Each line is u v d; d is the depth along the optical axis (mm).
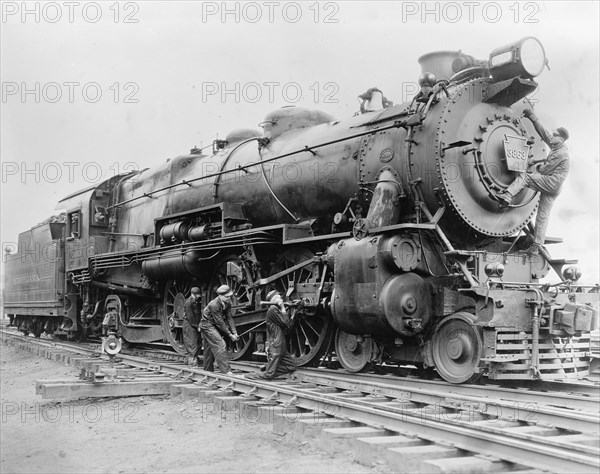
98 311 15391
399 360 8531
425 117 7961
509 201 8148
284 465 4992
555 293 7668
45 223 17672
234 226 10750
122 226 15000
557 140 8555
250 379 8320
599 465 3963
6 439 6406
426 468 4383
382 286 7723
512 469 4406
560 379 7465
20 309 19828
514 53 7973
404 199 8250
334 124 9891
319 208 9602
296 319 9250
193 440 6039
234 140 12969
